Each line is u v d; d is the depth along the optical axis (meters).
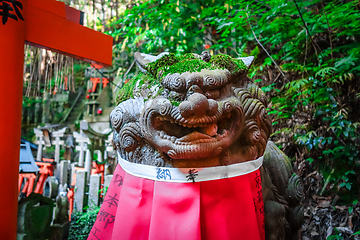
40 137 3.98
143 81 1.24
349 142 2.46
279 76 2.93
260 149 1.28
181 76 1.08
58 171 3.71
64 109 7.11
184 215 1.07
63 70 4.23
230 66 1.21
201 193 1.09
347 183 2.30
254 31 2.83
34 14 1.77
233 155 1.19
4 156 1.44
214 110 1.03
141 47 3.77
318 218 2.37
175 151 1.04
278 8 2.47
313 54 2.77
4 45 1.46
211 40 3.55
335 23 2.46
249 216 1.13
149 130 1.10
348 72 2.46
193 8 3.41
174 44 3.35
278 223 1.40
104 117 6.21
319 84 2.56
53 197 2.92
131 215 1.14
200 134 1.04
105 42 2.19
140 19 3.27
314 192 2.54
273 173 1.61
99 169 3.62
